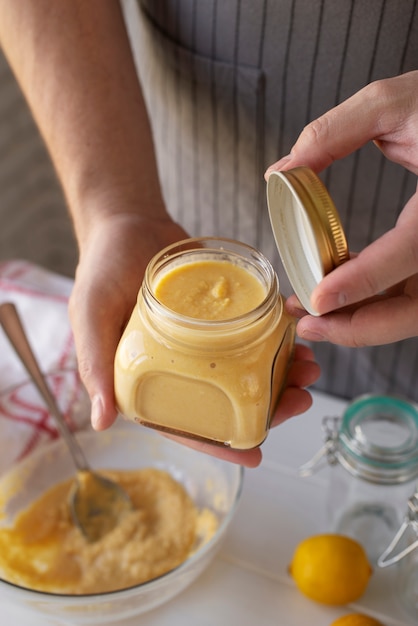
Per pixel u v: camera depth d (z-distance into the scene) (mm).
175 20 695
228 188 757
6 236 1230
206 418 498
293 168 457
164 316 472
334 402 775
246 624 612
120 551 644
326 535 629
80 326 549
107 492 681
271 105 686
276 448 733
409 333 484
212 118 721
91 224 625
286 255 491
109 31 667
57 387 735
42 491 705
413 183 673
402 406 649
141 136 661
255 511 684
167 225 630
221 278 513
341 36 626
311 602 625
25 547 656
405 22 602
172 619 615
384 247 445
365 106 470
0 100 1110
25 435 717
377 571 645
